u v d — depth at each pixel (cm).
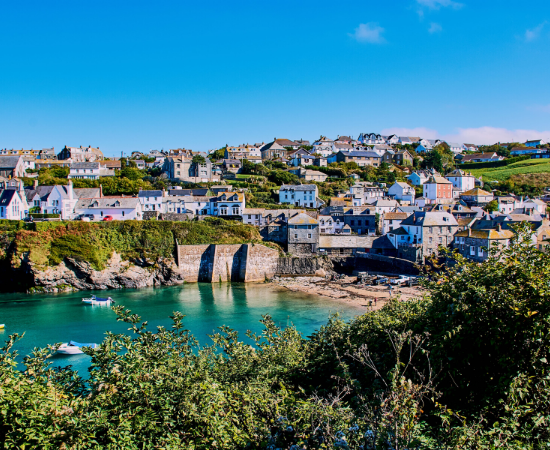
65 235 9562
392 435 1382
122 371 1945
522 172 19612
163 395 1798
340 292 8950
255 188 15900
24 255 9238
